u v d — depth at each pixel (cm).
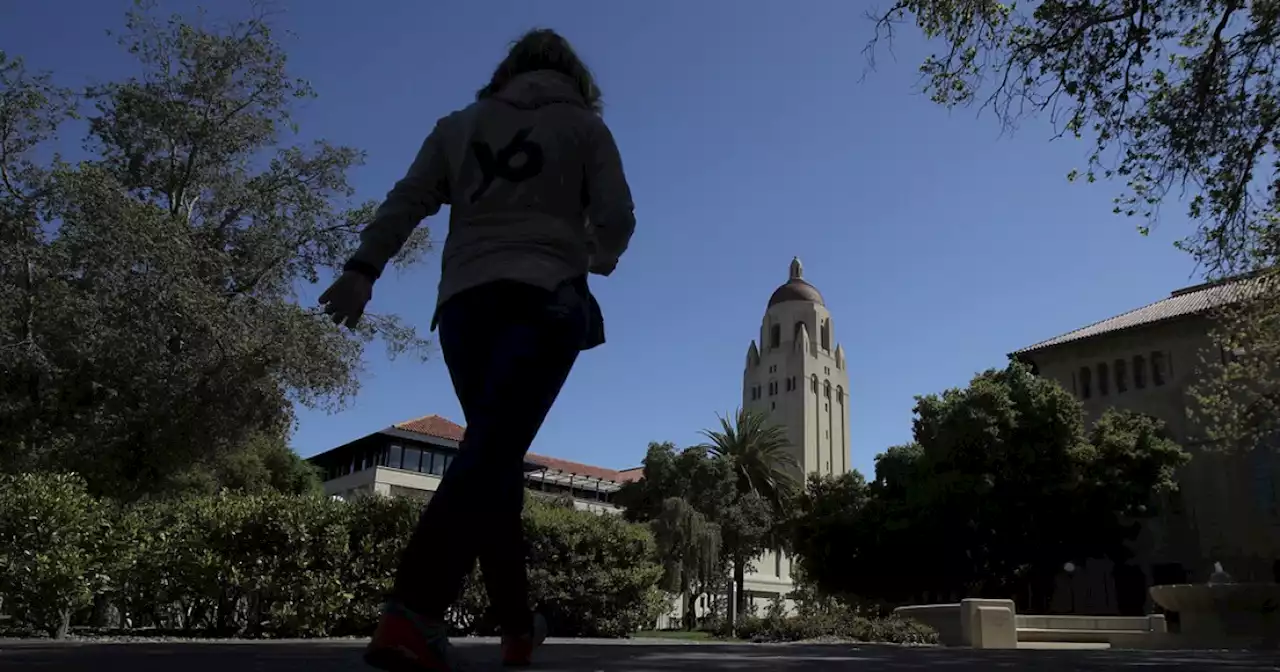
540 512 1302
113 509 886
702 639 1562
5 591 730
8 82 1405
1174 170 1043
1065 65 1011
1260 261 1367
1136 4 965
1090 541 2653
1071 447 2697
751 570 4106
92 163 1376
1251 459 3056
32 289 1330
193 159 1633
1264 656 357
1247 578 2953
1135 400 3441
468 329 164
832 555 3061
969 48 1042
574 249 174
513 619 185
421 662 129
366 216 1683
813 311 9119
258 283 1625
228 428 1522
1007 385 2772
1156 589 1830
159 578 900
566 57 202
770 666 207
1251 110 1012
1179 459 2753
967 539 2725
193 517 943
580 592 1248
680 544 3072
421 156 190
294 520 959
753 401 9069
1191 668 230
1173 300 3741
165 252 1332
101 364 1357
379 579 1002
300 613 933
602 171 187
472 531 138
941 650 399
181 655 206
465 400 166
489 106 188
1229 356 3123
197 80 1620
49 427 1369
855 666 214
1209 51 1035
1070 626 1853
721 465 3900
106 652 215
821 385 8856
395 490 4297
